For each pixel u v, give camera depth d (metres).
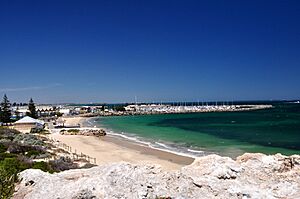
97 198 9.54
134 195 9.56
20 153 38.84
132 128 105.31
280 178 10.91
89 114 198.38
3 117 117.12
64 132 85.44
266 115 157.38
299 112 181.00
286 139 63.66
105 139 74.19
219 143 59.22
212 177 10.75
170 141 64.88
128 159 44.81
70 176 11.66
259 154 12.30
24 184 11.82
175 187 10.13
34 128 87.94
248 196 9.75
